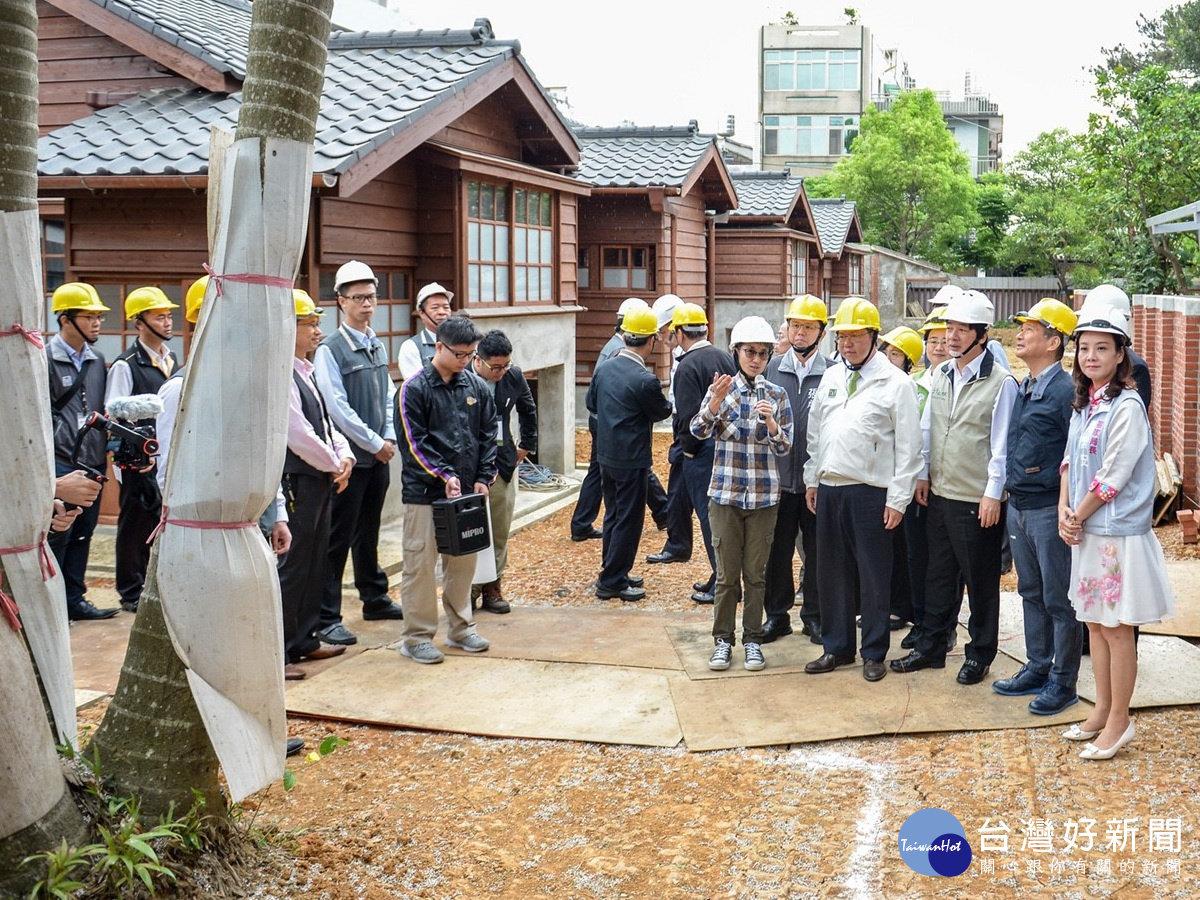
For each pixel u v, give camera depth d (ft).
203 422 12.21
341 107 31.53
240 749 12.34
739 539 20.67
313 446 19.93
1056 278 134.82
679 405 24.48
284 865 13.51
